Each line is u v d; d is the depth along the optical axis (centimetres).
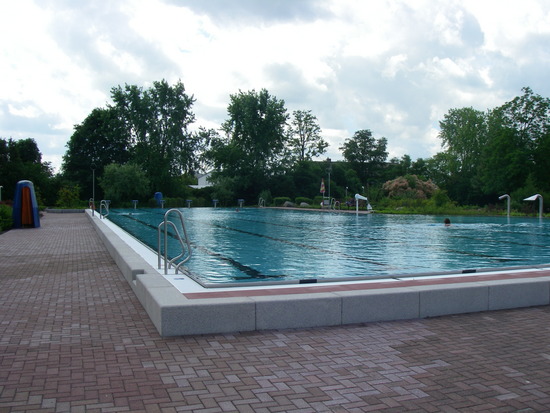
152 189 4947
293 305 536
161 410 332
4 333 506
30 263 1007
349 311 559
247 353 452
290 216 3173
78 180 4972
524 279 675
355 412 335
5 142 4275
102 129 5075
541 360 442
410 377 399
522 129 4516
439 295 600
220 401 348
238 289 627
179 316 500
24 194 1966
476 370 416
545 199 3494
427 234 1812
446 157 6306
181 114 5156
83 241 1453
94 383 376
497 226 2242
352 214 3459
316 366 421
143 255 1112
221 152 5409
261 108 5569
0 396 349
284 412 333
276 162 5716
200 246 1388
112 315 583
